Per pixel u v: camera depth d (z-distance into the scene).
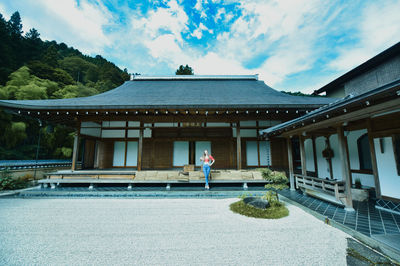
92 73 37.22
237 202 4.78
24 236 2.96
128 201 5.11
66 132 15.72
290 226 3.29
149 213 4.09
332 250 2.46
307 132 5.45
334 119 3.80
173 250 2.49
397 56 6.53
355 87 8.44
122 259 2.28
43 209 4.40
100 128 8.73
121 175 6.49
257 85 11.59
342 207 4.13
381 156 3.97
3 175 6.59
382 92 2.45
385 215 3.55
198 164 8.62
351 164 5.28
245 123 8.57
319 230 3.12
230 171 6.93
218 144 8.67
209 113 7.26
